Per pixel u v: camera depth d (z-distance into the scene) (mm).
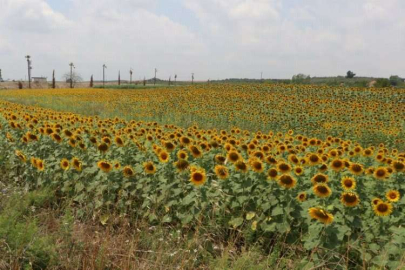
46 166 7289
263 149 8445
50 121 13344
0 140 9102
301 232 5258
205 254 5102
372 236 5031
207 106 28906
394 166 7043
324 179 5957
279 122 21562
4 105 21609
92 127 12594
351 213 5141
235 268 4578
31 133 8062
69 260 4566
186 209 5836
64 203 6551
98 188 6398
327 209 5188
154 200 6020
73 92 52188
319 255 4652
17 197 6133
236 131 13555
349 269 4859
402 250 4531
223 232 5684
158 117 24078
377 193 6652
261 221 5477
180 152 6336
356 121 23031
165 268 4629
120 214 6004
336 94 37844
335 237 4625
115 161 6883
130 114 25203
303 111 25953
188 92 43250
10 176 7773
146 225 5723
